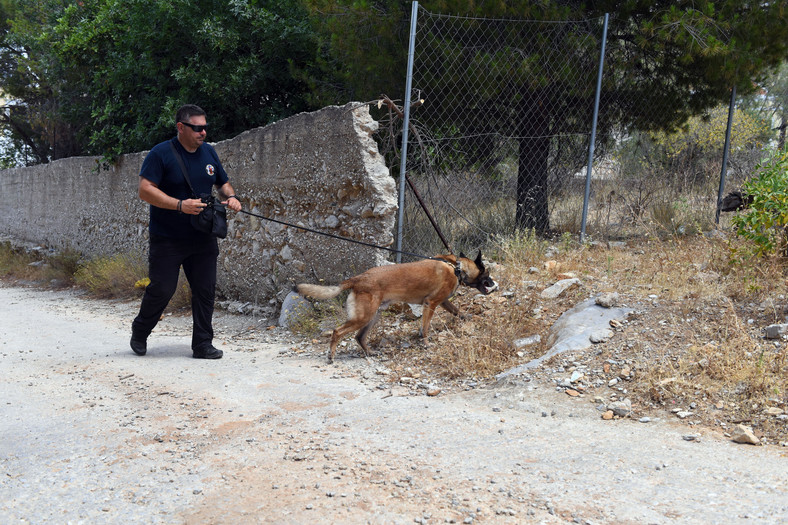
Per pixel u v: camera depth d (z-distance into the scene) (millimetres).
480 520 2523
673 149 10781
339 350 5781
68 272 13508
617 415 3764
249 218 8609
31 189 17750
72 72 14578
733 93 9055
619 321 5051
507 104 8484
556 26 8086
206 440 3602
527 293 6230
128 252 12031
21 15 17438
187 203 5223
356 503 2721
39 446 3547
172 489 2939
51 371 5379
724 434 3400
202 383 4832
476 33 7973
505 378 4504
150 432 3748
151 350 6223
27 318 8914
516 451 3254
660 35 7996
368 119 6734
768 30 8375
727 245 6375
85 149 16438
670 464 3008
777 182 5672
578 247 7992
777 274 5328
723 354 4215
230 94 11727
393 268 5426
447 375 4797
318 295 5168
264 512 2668
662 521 2441
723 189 9344
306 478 3010
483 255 7898
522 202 8766
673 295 5355
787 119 11922
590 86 8352
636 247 8141
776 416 3465
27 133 21562
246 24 11633
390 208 6434
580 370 4418
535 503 2650
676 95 9625
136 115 12711
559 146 8906
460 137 8047
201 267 5703
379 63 8469
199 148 5617
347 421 3871
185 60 12344
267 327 7273
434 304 5602
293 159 7605
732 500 2596
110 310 9492
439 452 3281
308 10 9305
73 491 2938
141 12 11664
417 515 2588
